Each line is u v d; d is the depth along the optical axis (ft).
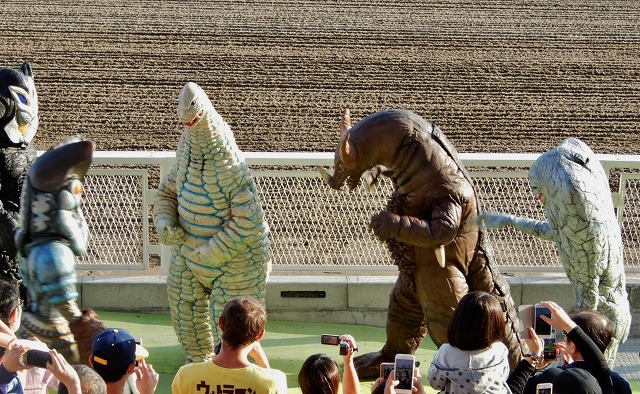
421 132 41.60
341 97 117.29
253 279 43.68
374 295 55.57
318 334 53.88
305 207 59.98
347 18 150.51
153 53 130.11
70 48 130.52
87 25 141.18
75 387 27.35
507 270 57.62
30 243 35.35
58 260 34.88
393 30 144.15
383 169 43.93
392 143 41.57
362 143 41.91
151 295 55.83
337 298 55.67
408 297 45.50
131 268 57.36
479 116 112.37
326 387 29.27
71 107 110.63
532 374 33.35
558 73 126.72
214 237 42.65
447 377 29.71
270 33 140.97
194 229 42.98
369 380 47.47
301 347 51.44
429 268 42.75
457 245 42.42
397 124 41.65
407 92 119.65
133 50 130.93
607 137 107.24
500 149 103.35
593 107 115.55
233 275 43.29
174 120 108.78
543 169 43.16
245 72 124.47
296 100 115.65
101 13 148.36
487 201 57.41
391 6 158.51
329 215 59.62
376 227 41.01
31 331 35.17
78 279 55.67
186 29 141.59
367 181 43.83
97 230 57.21
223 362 29.40
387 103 116.06
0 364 29.94
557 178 42.47
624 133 108.37
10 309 33.88
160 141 102.99
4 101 45.19
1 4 150.20
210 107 41.50
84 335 35.55
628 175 55.67
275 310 55.77
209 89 118.21
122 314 55.72
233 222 42.52
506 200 58.13
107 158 55.42
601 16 153.99
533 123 110.63
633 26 148.56
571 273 43.86
